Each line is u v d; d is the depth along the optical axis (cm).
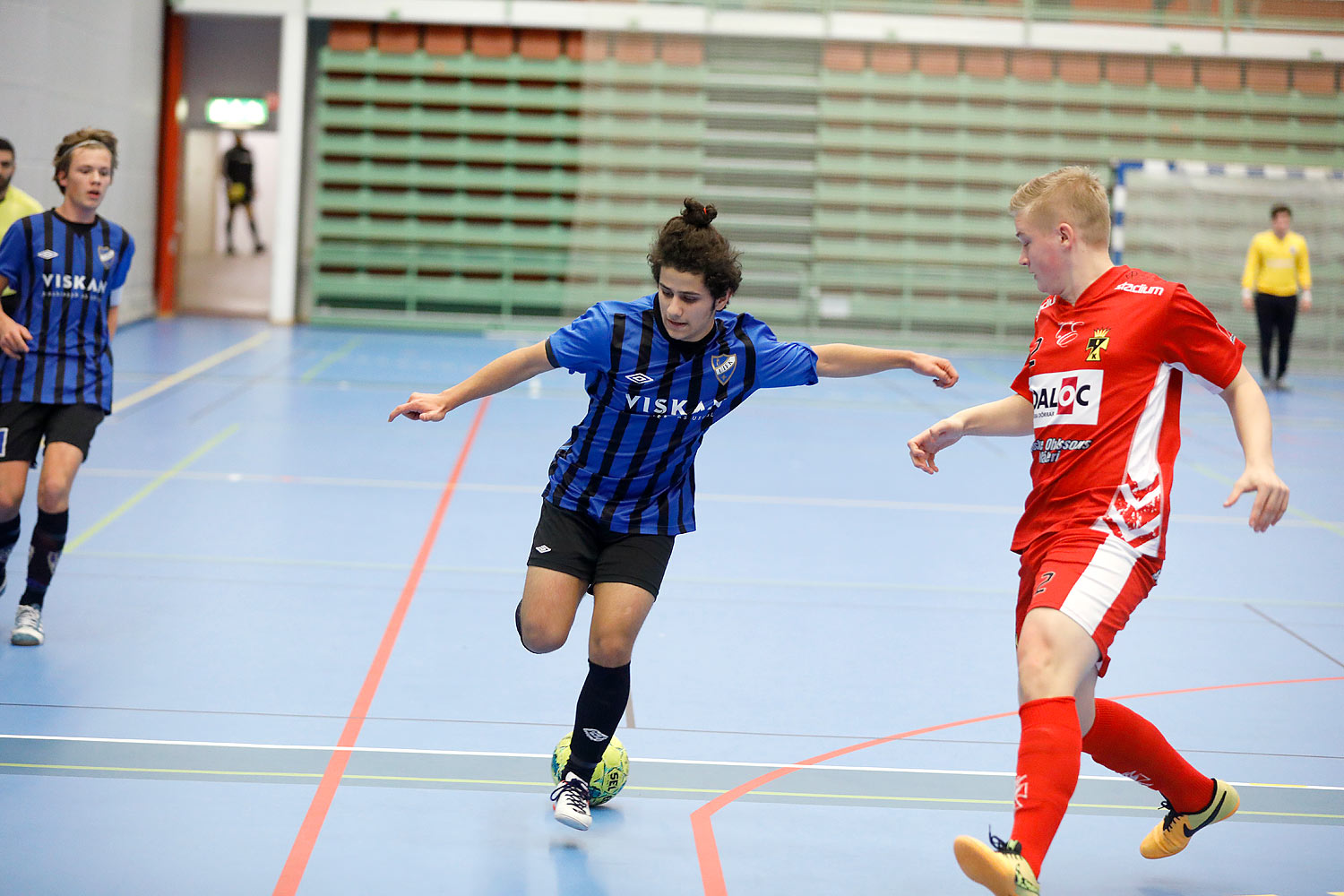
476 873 766
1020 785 685
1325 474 2328
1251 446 704
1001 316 4703
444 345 4069
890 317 4712
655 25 4588
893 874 787
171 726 981
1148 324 738
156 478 1920
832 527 1816
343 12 4466
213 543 1568
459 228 4747
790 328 4716
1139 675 1209
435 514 1781
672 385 790
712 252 744
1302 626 1385
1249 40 4619
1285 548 1766
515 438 2436
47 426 1191
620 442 810
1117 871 807
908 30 4619
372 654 1184
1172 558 1694
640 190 4766
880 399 3284
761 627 1327
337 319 4578
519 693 1098
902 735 1032
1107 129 4744
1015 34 4616
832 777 942
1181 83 4716
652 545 830
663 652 1229
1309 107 4703
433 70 4647
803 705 1095
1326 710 1119
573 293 4700
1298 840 855
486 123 4712
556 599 822
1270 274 3588
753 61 4734
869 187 4794
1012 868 641
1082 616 702
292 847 788
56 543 1173
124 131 3956
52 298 1165
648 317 785
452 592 1404
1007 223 4797
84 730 964
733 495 2023
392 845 798
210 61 4631
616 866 783
